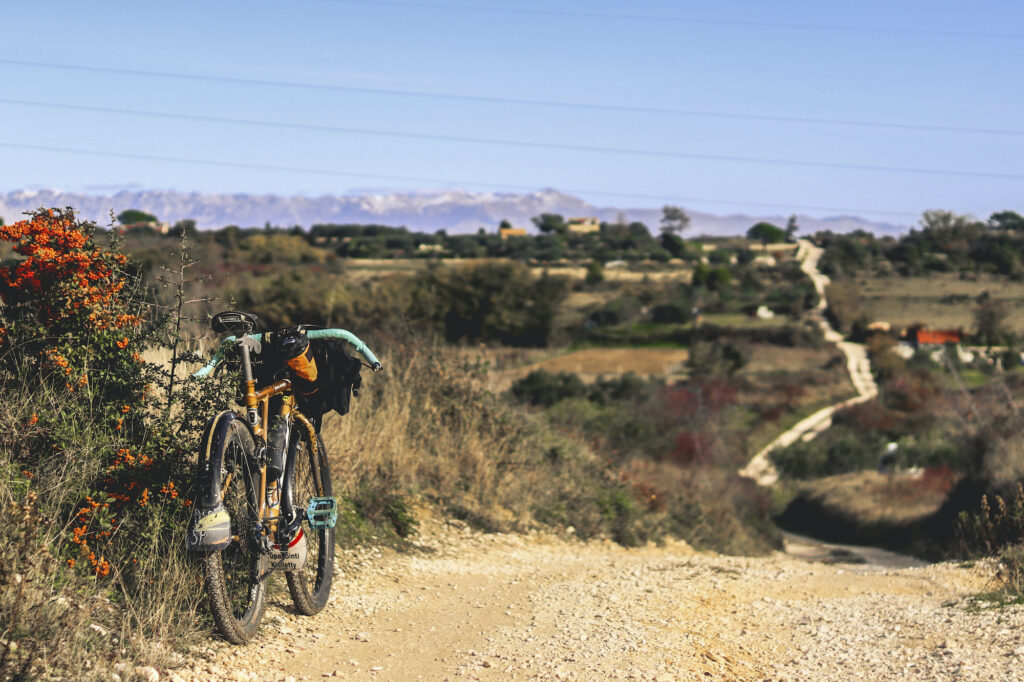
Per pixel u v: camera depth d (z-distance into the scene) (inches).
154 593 177.0
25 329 205.5
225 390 209.8
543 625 228.4
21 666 136.8
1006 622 228.5
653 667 186.7
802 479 1659.7
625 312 3809.1
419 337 495.8
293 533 188.2
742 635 228.5
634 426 1014.4
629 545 467.2
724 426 1621.6
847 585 337.7
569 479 502.9
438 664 185.6
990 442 699.4
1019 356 1063.0
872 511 1117.1
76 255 209.8
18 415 190.9
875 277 5255.9
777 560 552.1
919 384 2082.9
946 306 4116.6
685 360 2913.4
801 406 2406.5
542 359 2792.8
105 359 211.2
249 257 3614.7
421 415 439.8
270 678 164.6
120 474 192.4
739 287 5093.5
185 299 227.5
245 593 191.5
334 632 204.4
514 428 492.1
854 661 198.8
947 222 6023.6
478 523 386.6
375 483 348.5
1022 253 5359.3
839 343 3668.8
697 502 650.8
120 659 153.4
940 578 348.8
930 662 192.5
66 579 166.1
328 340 210.1
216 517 166.6
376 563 291.1
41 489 181.0
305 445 215.3
